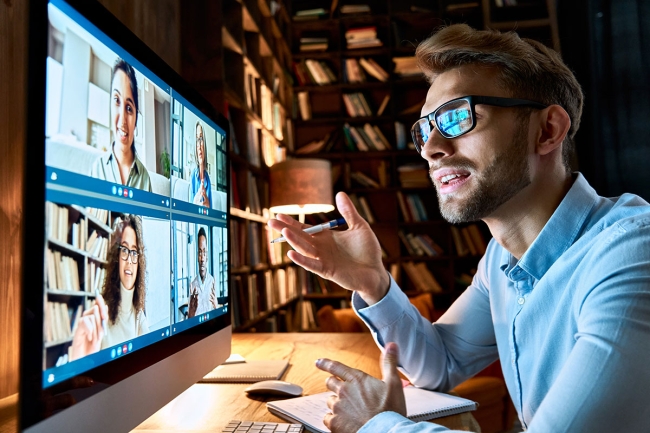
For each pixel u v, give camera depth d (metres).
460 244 4.38
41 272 0.45
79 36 0.53
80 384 0.51
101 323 0.56
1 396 0.93
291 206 3.12
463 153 0.90
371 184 4.52
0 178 0.95
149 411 0.68
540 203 0.91
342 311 3.29
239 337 1.81
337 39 4.73
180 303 0.81
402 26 4.62
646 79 3.33
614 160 3.36
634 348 0.58
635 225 0.70
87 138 0.54
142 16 1.87
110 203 0.59
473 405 0.94
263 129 3.42
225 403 0.94
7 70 0.98
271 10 3.83
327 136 4.59
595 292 0.67
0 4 0.97
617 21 3.40
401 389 0.74
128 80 0.65
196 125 0.93
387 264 4.49
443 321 1.22
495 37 0.92
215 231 1.02
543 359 0.83
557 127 0.89
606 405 0.56
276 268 3.68
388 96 4.56
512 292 0.97
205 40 2.42
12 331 0.96
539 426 0.59
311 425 0.78
